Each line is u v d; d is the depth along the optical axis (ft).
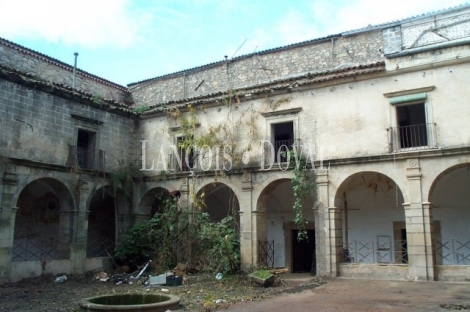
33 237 70.95
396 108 57.11
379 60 61.77
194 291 48.80
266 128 65.00
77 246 63.82
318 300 40.91
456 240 61.98
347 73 59.47
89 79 78.54
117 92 83.87
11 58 65.46
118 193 72.13
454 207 62.80
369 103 58.39
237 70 73.97
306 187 59.77
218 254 62.23
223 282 55.57
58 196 64.85
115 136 72.69
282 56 70.08
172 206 68.39
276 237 73.31
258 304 39.65
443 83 54.39
